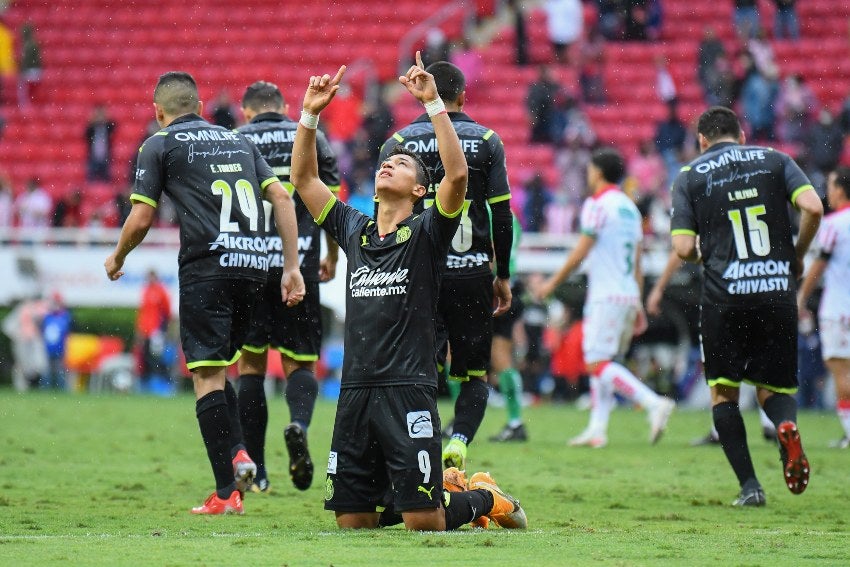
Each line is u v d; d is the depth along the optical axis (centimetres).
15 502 2188
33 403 5094
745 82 7469
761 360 2350
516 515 1888
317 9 9081
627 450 3516
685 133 7288
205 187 2094
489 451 3438
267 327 2489
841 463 3178
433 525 1753
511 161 7619
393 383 1747
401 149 1862
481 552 1566
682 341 5562
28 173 8288
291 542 1645
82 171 8275
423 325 1762
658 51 8450
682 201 2394
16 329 6169
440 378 2427
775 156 2367
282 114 2600
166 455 3141
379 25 8994
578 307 5744
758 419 5019
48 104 8762
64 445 3359
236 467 2147
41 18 9181
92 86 8825
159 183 2106
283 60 8881
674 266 3600
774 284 2322
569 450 3500
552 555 1558
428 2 9025
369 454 1784
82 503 2188
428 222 1792
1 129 8506
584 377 5791
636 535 1812
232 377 5472
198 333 2069
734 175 2359
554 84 7625
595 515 2122
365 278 1794
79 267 6178
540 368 5812
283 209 2189
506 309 2406
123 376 6075
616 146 7944
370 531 1764
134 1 9206
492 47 8700
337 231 1872
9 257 6200
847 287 3678
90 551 1555
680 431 4294
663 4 8756
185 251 2083
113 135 8356
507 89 8288
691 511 2206
